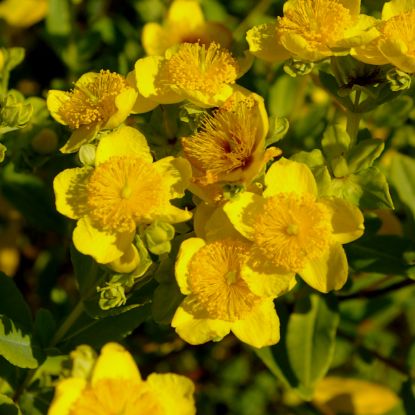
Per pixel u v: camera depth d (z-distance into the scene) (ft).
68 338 1.57
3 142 1.60
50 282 1.79
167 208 1.46
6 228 1.83
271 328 1.47
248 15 1.86
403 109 1.70
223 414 1.89
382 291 1.69
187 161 1.47
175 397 1.46
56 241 1.84
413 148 1.77
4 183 1.76
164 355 1.81
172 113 1.52
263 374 1.88
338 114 1.69
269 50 1.53
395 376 1.84
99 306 1.51
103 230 1.46
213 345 1.86
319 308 1.63
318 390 1.80
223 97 1.51
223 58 1.52
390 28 1.50
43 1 1.82
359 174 1.51
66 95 1.53
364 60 1.50
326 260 1.46
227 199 1.45
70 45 1.80
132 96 1.47
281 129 1.47
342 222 1.46
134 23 1.91
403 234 1.68
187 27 1.65
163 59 1.52
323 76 1.55
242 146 1.45
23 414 1.56
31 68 1.89
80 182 1.48
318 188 1.47
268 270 1.46
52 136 1.59
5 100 1.55
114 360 1.45
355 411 1.79
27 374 1.57
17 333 1.54
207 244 1.46
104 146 1.48
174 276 1.49
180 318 1.47
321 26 1.51
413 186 1.64
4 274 1.58
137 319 1.57
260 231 1.45
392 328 1.92
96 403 1.44
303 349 1.61
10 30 1.84
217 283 1.46
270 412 1.88
